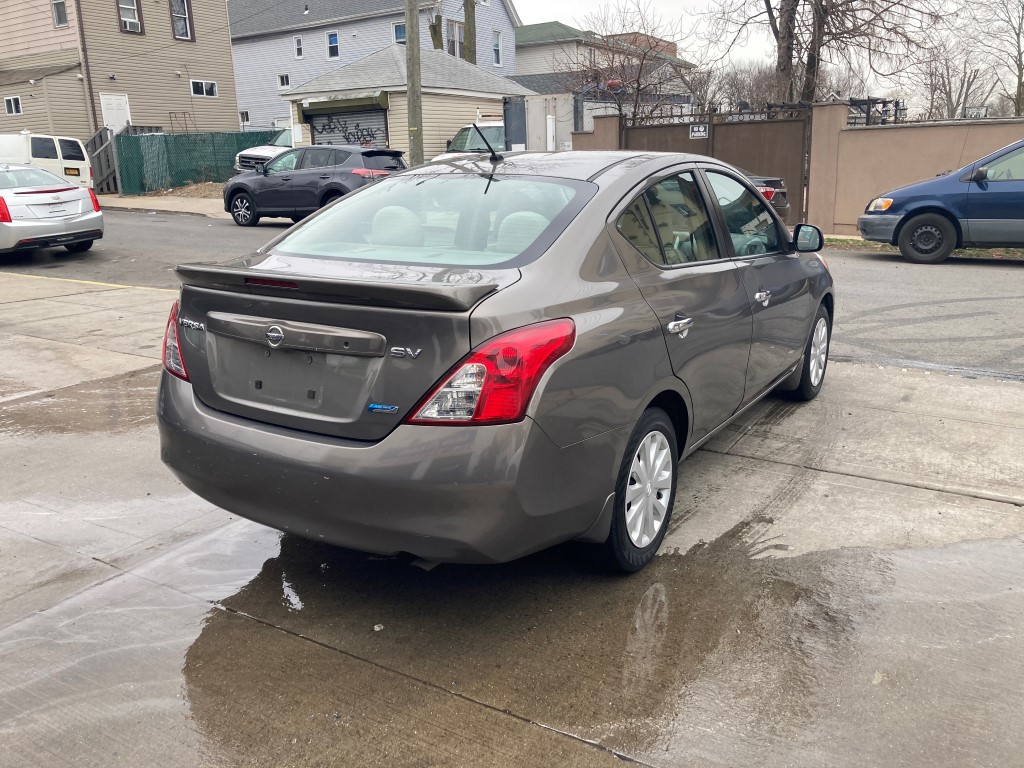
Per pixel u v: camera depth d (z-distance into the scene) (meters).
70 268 12.19
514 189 3.57
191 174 27.03
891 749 2.49
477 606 3.29
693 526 3.92
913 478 4.42
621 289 3.28
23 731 2.61
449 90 27.27
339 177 16.72
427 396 2.69
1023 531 3.83
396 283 2.68
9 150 21.47
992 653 2.94
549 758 2.48
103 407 5.73
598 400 3.01
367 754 2.51
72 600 3.35
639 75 22.69
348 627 3.16
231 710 2.70
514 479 2.71
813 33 20.09
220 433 3.08
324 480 2.80
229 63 32.16
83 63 27.16
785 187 15.57
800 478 4.45
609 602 3.30
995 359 6.72
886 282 10.42
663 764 2.45
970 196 11.63
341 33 39.44
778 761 2.45
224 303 3.09
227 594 3.40
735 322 4.07
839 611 3.21
